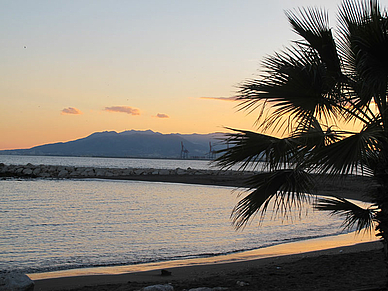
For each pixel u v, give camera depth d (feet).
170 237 47.91
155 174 197.47
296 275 23.65
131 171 200.13
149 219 64.34
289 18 17.67
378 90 15.96
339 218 64.64
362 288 19.02
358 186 92.63
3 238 47.09
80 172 193.47
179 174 197.88
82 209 77.15
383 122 15.75
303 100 16.69
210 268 30.58
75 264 34.24
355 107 17.16
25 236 48.62
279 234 49.44
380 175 17.07
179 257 36.73
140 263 34.40
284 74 16.19
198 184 148.46
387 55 14.85
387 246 17.46
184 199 97.35
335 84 17.08
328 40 17.25
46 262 35.14
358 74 16.43
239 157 16.83
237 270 28.30
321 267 26.03
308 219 63.57
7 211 73.56
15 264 34.35
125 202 89.92
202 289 19.58
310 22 17.25
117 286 23.35
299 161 15.88
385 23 14.89
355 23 17.58
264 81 16.40
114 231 52.49
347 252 34.30
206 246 42.19
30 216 67.26
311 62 16.62
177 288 21.20
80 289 22.82
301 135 16.38
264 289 19.98
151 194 111.34
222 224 58.80
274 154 16.61
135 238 47.37
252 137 16.38
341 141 14.60
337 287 19.66
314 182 17.37
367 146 14.10
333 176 14.75
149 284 23.54
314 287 19.97
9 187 130.82
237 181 158.61
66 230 53.31
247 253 37.93
